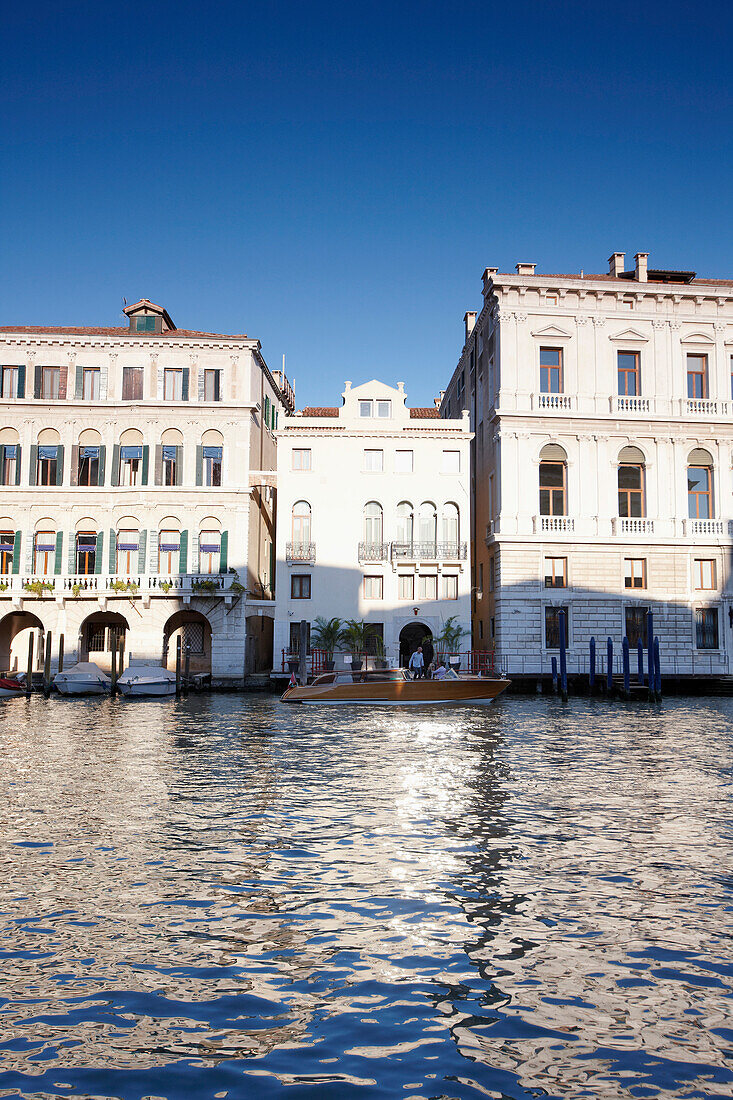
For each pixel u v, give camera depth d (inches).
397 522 1615.4
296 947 289.6
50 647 1482.5
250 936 299.1
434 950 287.3
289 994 255.0
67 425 1642.5
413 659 1409.9
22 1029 233.5
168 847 410.9
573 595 1530.5
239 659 1592.0
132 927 307.1
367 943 293.4
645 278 1621.6
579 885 355.3
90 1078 209.0
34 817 473.4
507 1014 242.4
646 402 1572.3
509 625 1521.9
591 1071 212.8
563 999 252.1
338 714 1101.7
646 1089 205.2
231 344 1644.9
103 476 1642.5
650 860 390.6
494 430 1603.1
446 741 813.2
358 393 1630.2
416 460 1619.1
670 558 1555.1
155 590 1568.7
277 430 1609.3
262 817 474.6
